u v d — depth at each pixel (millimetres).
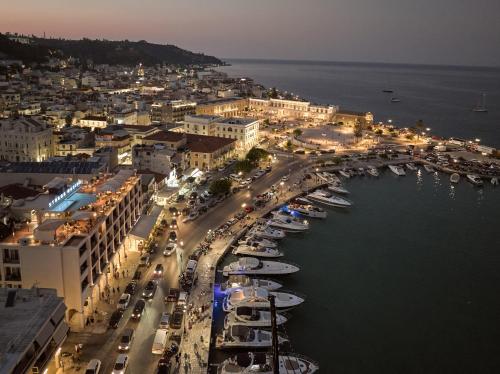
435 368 94625
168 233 144500
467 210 193625
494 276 135250
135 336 92938
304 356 93250
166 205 169125
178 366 84938
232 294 107062
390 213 186625
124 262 123438
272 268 127125
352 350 98938
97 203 115688
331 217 178875
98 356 86500
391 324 109188
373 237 161000
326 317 110688
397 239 160250
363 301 118625
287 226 159000
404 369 93875
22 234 97625
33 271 90938
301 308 113812
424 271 137125
